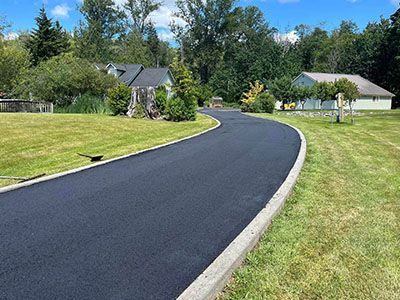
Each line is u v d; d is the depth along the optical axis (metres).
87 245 3.44
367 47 51.94
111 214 4.29
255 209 4.51
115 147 8.98
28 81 25.72
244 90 49.78
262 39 59.03
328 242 3.63
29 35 42.91
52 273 2.92
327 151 9.13
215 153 8.35
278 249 3.47
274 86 39.09
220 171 6.54
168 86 20.78
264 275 2.99
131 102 16.58
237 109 40.19
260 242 3.63
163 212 4.38
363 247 3.53
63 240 3.54
